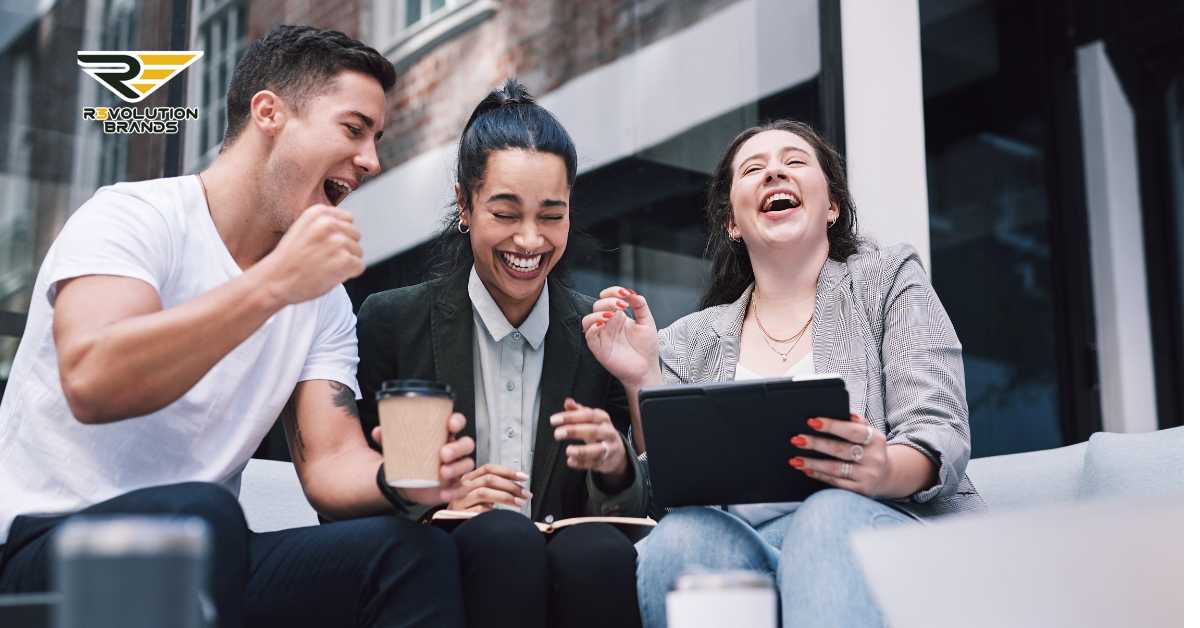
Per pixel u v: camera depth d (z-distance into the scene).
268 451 2.37
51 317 1.36
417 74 3.30
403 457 1.21
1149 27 3.71
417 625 1.25
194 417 1.41
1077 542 0.68
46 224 2.51
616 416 1.78
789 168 1.81
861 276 1.73
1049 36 3.83
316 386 1.54
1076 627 0.69
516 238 1.66
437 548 1.28
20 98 2.53
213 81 2.71
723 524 1.38
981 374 3.47
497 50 3.34
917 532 0.73
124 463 1.37
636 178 3.11
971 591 0.71
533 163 1.66
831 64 3.09
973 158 3.60
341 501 1.43
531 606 1.34
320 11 3.09
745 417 1.30
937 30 3.60
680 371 1.82
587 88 3.21
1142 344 3.62
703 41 3.19
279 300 1.21
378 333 1.74
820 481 1.34
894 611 0.75
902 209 2.92
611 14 3.25
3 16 2.55
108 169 2.58
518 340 1.75
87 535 0.54
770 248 1.79
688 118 3.15
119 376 1.19
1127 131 3.75
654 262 3.05
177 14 2.68
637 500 1.55
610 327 1.68
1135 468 1.62
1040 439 3.53
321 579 1.29
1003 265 3.59
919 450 1.44
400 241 3.21
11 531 1.27
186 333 1.19
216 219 1.50
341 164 1.52
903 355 1.61
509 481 1.43
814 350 1.70
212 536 1.12
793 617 1.22
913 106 2.96
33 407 1.35
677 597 0.71
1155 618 0.68
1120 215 3.71
